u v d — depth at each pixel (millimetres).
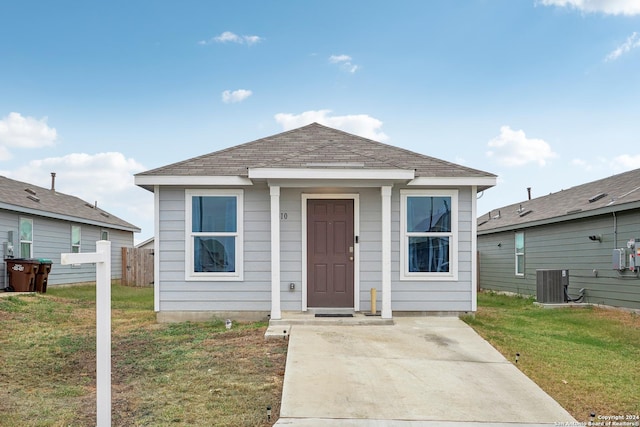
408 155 9812
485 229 18938
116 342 7422
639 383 5488
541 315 10664
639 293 10727
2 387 5238
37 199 16875
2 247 13992
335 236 9203
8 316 9273
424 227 9281
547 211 15375
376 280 9148
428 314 9133
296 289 9078
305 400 4711
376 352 6445
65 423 4164
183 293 9070
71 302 12195
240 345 6906
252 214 9141
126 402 4672
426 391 5043
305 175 8289
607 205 11445
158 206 9078
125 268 20500
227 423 4152
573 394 5117
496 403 4758
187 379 5398
